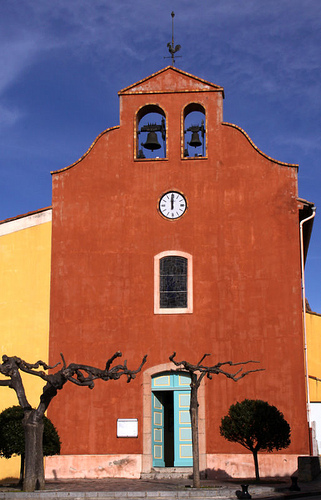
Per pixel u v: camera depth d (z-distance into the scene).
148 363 23.22
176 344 23.22
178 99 25.20
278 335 22.81
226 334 23.08
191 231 24.06
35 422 18.09
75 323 23.88
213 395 22.70
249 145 24.47
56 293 24.27
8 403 23.91
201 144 25.45
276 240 23.56
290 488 17.95
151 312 23.59
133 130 25.20
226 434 20.30
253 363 22.73
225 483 20.00
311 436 21.92
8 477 23.38
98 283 24.11
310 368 27.33
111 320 23.73
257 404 20.31
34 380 23.75
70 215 24.84
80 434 22.94
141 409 22.92
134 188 24.70
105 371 18.11
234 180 24.27
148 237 24.25
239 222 23.91
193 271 23.70
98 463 22.61
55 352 23.73
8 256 25.06
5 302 24.67
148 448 22.59
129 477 22.33
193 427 18.30
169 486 19.14
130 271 24.05
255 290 23.30
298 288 23.09
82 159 25.23
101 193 24.86
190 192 24.38
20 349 24.08
